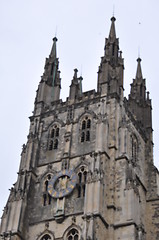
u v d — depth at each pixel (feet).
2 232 293.64
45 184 315.58
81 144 321.93
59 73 389.19
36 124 347.97
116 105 331.98
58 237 285.84
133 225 278.05
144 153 356.79
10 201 302.66
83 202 292.40
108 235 278.05
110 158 307.58
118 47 372.17
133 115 361.30
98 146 306.55
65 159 317.22
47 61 391.65
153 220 317.83
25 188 309.83
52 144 335.26
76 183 302.45
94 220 270.46
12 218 294.46
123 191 293.23
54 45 404.98
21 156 329.93
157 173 344.90
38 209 304.30
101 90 340.59
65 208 294.66
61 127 339.98
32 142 334.03
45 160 327.06
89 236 262.26
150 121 378.94
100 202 278.87
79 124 334.44
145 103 390.42
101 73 354.33
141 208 317.01
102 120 318.86
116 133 319.27
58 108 352.49
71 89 358.23
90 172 292.61
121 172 301.43
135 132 349.00
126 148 312.09
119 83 349.82
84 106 342.44
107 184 296.30
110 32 379.55
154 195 329.72
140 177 331.98
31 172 318.24
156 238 308.81
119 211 286.87
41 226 295.48
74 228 284.61
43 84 372.79
